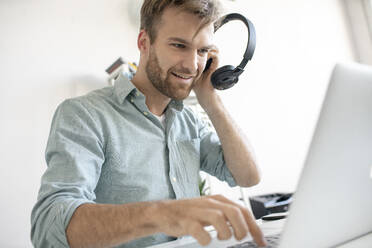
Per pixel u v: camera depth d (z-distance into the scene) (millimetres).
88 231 514
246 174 1032
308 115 2438
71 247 529
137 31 1897
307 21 2646
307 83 2504
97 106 898
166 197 896
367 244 418
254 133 2186
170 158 948
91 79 1715
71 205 561
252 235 434
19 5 1610
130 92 970
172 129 1035
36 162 1508
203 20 891
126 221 486
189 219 422
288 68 2449
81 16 1755
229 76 1066
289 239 389
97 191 845
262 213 1733
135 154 889
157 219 453
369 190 421
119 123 900
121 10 1869
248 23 1070
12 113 1502
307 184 375
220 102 1104
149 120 967
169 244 638
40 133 1542
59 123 781
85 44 1737
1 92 1499
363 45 2791
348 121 379
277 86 2367
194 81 997
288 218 382
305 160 374
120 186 846
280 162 2234
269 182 2158
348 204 413
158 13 914
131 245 780
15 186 1445
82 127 798
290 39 2518
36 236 593
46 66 1619
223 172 1122
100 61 1760
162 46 917
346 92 374
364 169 408
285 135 2303
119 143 873
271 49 2414
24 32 1600
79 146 747
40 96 1574
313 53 2600
